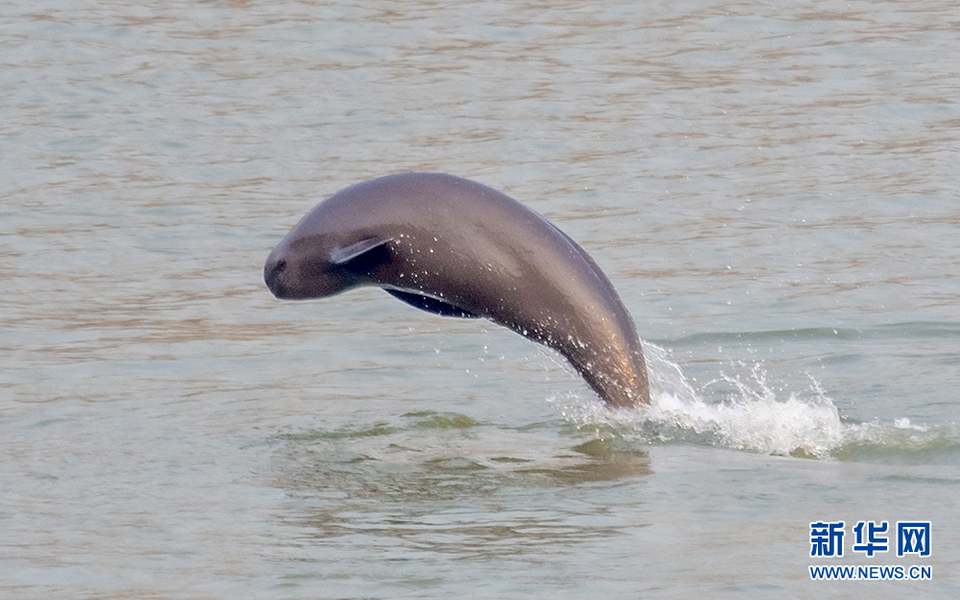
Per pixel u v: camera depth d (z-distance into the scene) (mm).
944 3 113688
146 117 88125
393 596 28609
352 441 40594
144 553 31391
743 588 28734
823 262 62250
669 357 50094
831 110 87875
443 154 80312
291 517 33656
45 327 55094
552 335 39375
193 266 63594
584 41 105000
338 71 98125
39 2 114875
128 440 41031
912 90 91312
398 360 50594
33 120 87188
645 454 38531
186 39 105750
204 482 36688
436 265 38562
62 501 35219
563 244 39375
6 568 30578
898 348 50344
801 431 40281
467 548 31203
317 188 74875
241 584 29438
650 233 67188
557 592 28625
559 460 38125
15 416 43812
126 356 51375
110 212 71438
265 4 115312
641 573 29531
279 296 39781
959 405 42938
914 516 32875
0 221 69750
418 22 110062
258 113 89000
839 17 110062
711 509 33594
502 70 98188
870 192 72812
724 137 83125
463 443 40125
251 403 45250
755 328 53375
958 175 75312
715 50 101938
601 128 85062
